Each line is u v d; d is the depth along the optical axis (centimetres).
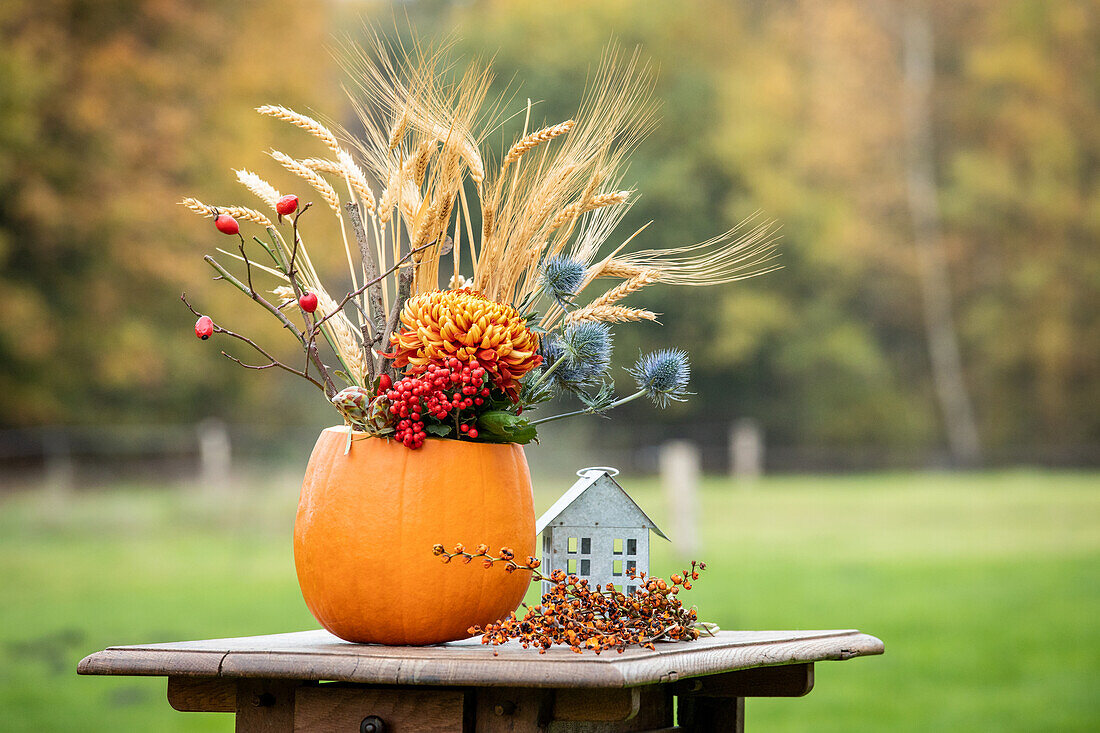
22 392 1781
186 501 1480
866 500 1733
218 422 1977
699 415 2517
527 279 187
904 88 2530
